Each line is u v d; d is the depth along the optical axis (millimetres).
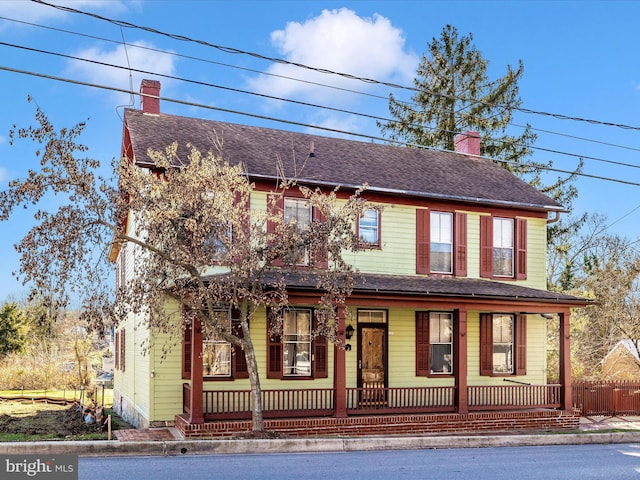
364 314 19766
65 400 25500
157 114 21797
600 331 32156
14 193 13375
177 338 17453
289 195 19234
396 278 19781
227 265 14578
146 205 14414
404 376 19984
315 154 21797
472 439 15656
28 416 21203
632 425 19906
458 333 18531
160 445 13234
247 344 15414
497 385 20078
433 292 17859
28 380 33312
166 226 14297
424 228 21000
